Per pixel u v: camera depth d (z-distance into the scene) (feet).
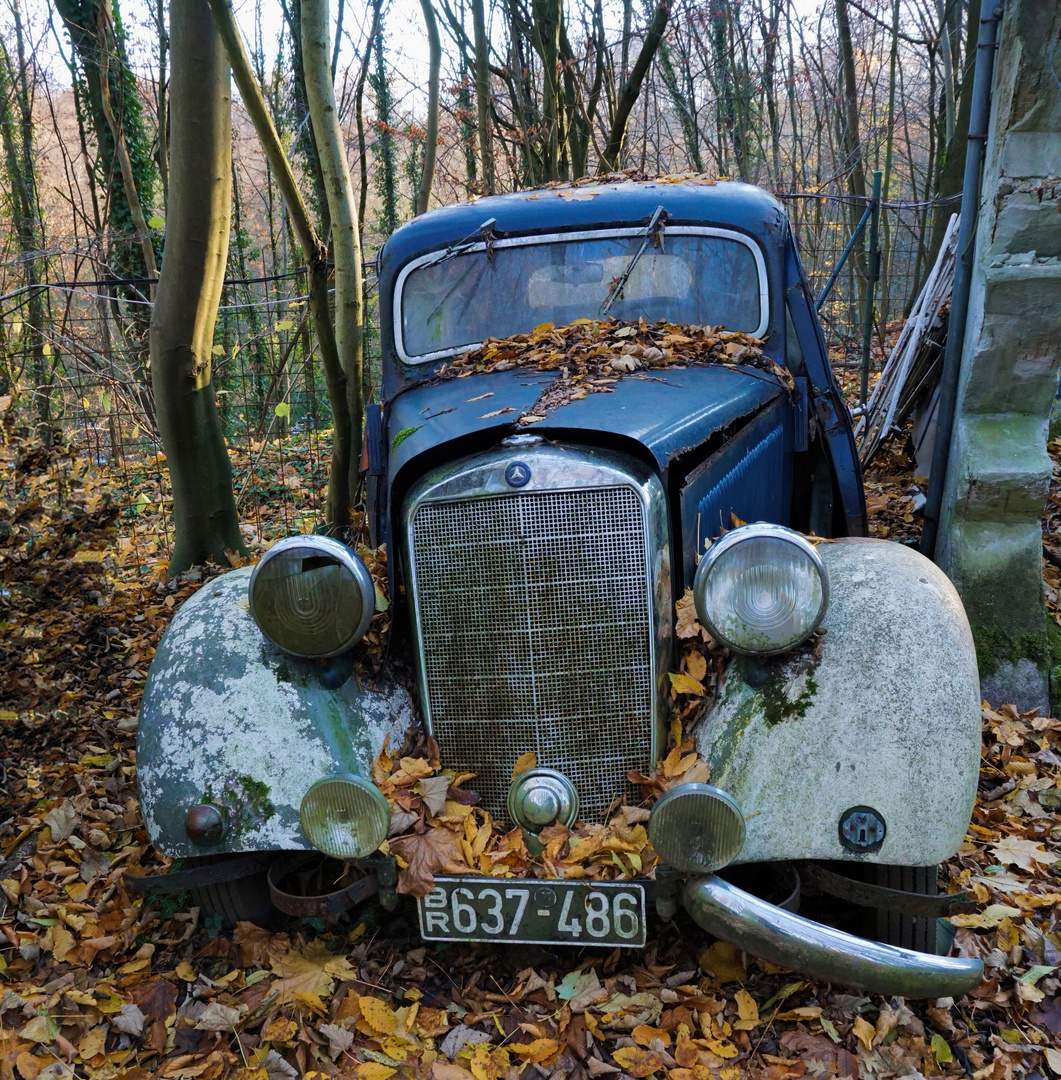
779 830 7.21
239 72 14.48
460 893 7.55
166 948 8.96
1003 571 12.75
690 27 47.73
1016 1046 7.61
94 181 41.83
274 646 8.38
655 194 12.48
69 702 13.56
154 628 15.96
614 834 7.66
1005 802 10.89
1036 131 11.51
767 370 11.43
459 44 37.60
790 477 12.25
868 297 24.47
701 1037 7.64
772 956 6.98
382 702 8.44
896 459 22.58
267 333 31.07
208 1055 7.70
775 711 7.48
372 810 7.29
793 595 7.32
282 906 7.83
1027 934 8.75
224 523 18.16
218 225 16.25
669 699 8.13
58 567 14.21
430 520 8.08
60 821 10.77
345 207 17.94
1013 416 12.92
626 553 7.83
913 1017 7.78
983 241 12.48
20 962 8.88
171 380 16.83
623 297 12.07
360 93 37.70
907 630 7.51
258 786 7.77
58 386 26.17
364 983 8.32
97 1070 7.67
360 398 19.10
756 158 53.31
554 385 9.77
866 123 69.46
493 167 33.78
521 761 8.05
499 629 8.05
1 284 40.32
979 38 12.74
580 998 7.91
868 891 7.30
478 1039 7.67
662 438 8.23
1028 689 12.52
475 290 12.25
